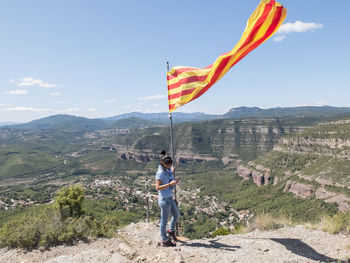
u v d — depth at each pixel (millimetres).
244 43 7586
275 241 7039
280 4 7047
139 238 7625
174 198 7074
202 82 8281
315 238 7348
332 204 107375
